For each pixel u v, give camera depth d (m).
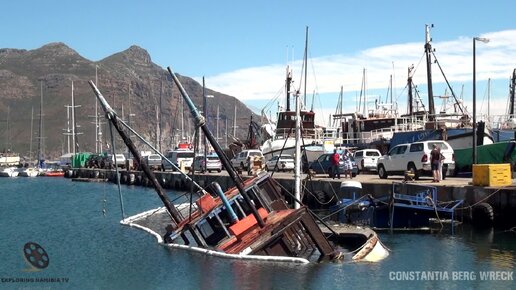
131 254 20.44
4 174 101.31
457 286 15.21
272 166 50.84
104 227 27.97
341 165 37.75
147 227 27.48
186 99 20.67
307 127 57.81
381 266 17.47
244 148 67.69
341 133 56.78
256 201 21.41
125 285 15.98
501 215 24.81
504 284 15.29
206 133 20.22
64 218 32.19
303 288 15.06
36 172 100.81
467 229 24.45
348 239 21.30
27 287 16.12
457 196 26.48
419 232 23.77
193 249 20.45
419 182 30.38
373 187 30.64
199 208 22.14
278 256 18.47
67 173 94.38
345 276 16.23
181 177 53.47
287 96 60.91
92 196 49.75
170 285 15.80
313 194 31.38
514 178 32.66
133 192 53.84
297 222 18.39
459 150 36.28
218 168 55.38
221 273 16.89
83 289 15.87
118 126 22.62
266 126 65.12
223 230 20.98
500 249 19.91
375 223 24.77
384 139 47.19
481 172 26.30
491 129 40.97
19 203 43.38
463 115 44.28
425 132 41.75
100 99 22.72
